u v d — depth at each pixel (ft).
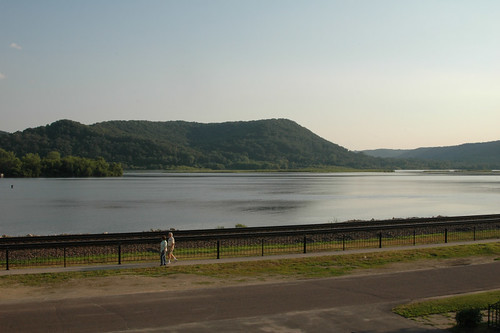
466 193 403.34
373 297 61.62
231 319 51.98
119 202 296.71
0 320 50.83
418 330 49.24
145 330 48.11
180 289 65.05
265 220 204.13
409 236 136.36
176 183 577.02
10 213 229.86
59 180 632.79
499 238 126.93
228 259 88.33
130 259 95.09
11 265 89.25
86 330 47.85
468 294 63.00
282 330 48.70
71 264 89.20
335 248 108.88
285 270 78.43
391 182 640.17
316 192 408.05
